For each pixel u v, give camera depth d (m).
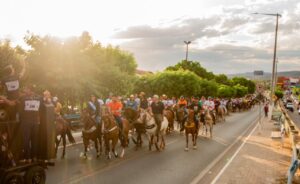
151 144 18.17
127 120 16.80
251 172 13.80
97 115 15.52
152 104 18.25
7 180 8.95
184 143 21.02
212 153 17.94
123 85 32.44
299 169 14.44
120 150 17.67
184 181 12.18
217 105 38.47
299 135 22.14
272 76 49.44
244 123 37.44
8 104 9.15
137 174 12.82
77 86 26.25
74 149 17.23
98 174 12.52
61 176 12.00
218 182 12.10
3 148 8.91
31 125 9.77
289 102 93.00
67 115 24.44
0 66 18.47
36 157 9.95
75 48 27.62
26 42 26.27
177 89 53.88
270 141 23.19
